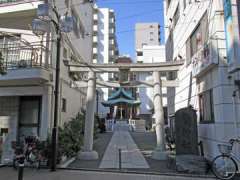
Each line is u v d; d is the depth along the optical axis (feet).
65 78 38.78
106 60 185.47
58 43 29.81
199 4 32.48
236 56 23.53
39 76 31.01
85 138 35.37
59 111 35.68
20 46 35.24
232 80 25.70
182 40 42.22
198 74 32.01
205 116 31.48
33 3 34.09
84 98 55.06
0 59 26.18
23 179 23.71
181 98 43.27
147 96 112.88
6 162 31.78
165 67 36.14
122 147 44.91
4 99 35.96
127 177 24.80
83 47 56.49
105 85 37.52
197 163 25.99
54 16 33.96
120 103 76.59
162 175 25.59
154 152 34.96
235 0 24.40
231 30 24.22
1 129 35.19
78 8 49.67
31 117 34.83
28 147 29.50
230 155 23.98
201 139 32.78
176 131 30.71
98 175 25.58
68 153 33.09
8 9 34.91
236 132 24.94
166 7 59.62
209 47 27.22
